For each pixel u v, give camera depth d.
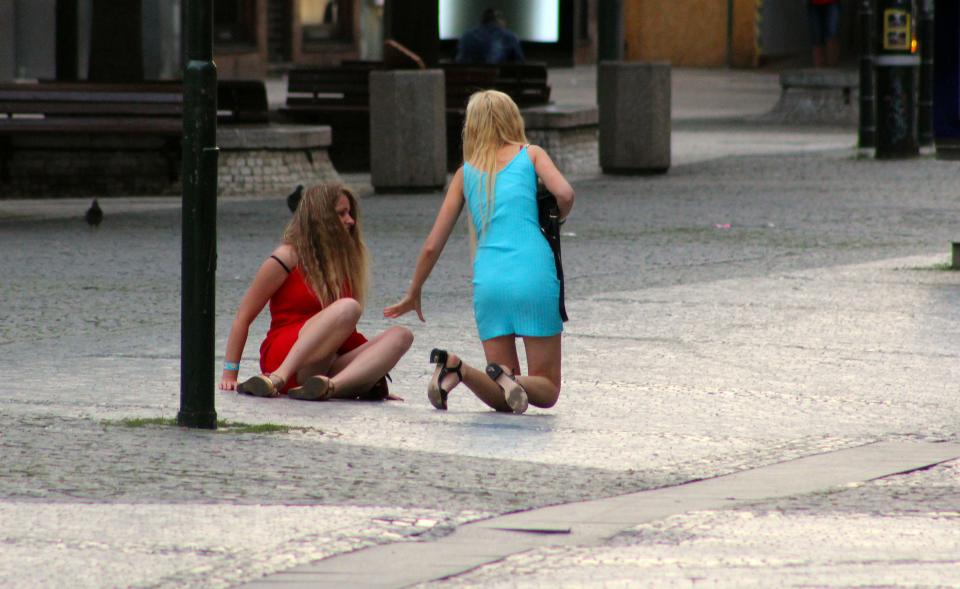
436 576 17.66
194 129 25.58
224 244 54.81
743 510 20.97
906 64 85.56
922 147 92.88
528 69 89.75
